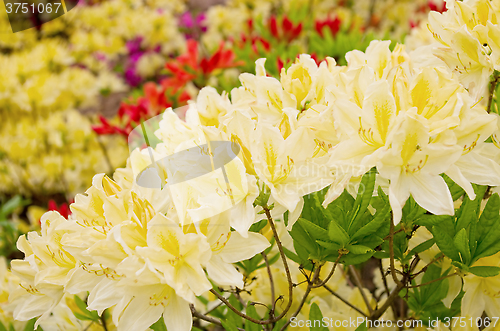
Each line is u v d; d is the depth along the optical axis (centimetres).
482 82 58
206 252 51
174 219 53
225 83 121
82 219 55
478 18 58
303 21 156
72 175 150
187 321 52
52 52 161
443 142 52
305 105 60
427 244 57
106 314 69
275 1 191
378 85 52
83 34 182
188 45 126
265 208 53
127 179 58
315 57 81
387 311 70
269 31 132
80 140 149
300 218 54
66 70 164
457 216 57
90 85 164
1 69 150
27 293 58
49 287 56
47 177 150
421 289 64
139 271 50
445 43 60
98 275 54
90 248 52
